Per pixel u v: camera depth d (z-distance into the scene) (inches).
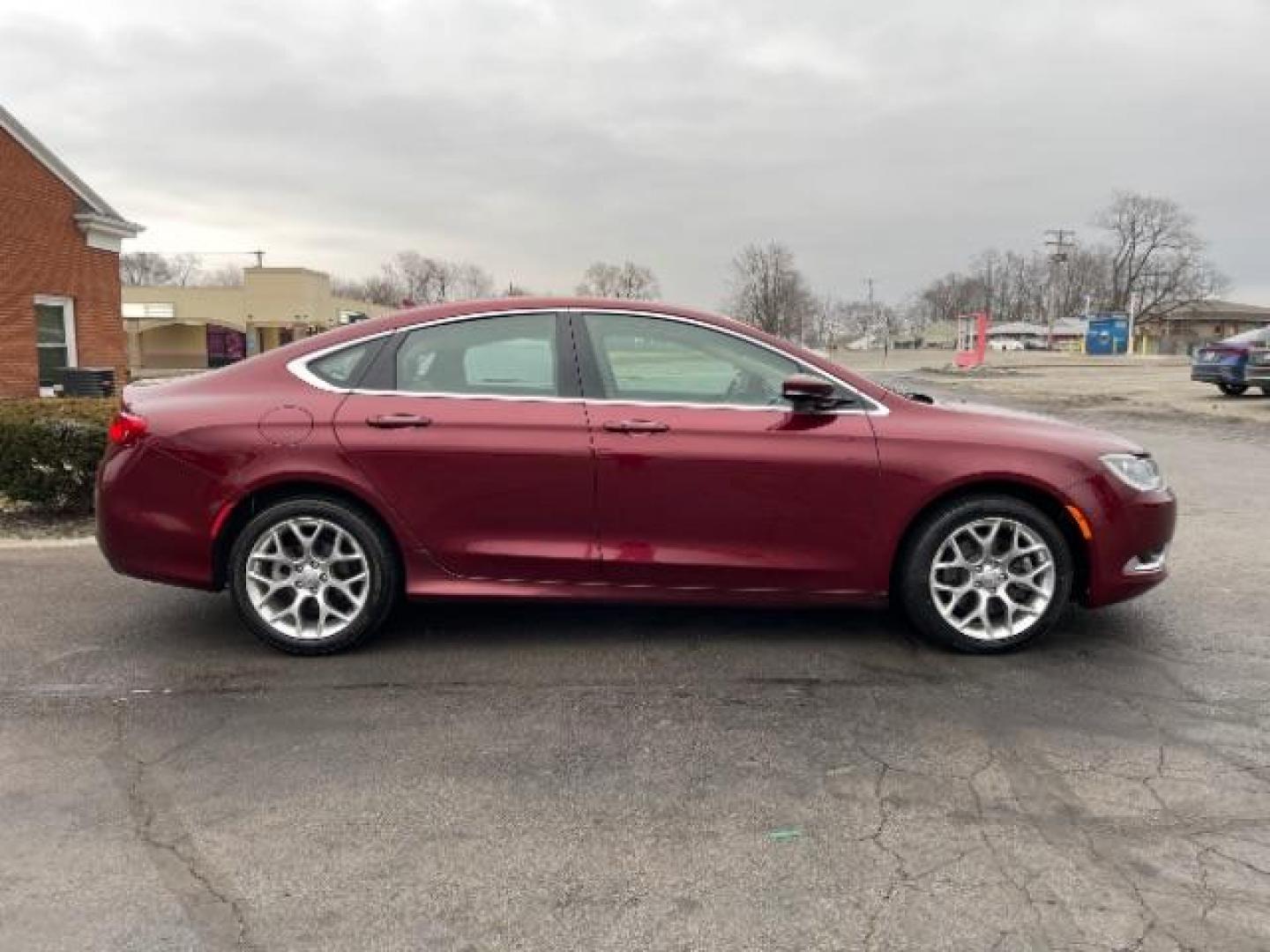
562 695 151.7
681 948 91.8
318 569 166.9
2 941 91.4
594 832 112.0
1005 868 104.7
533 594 167.3
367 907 97.8
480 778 124.6
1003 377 1248.2
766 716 144.2
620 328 169.5
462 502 163.8
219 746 133.3
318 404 164.6
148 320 2226.9
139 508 165.0
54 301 741.9
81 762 128.0
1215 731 139.5
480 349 168.4
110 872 103.2
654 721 142.2
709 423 163.6
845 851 108.2
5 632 180.5
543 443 162.6
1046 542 166.2
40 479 275.7
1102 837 110.8
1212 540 263.3
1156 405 732.7
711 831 112.3
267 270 2247.8
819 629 183.0
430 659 166.7
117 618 189.3
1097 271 4259.4
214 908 97.3
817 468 163.0
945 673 161.6
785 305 2906.0
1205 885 101.4
